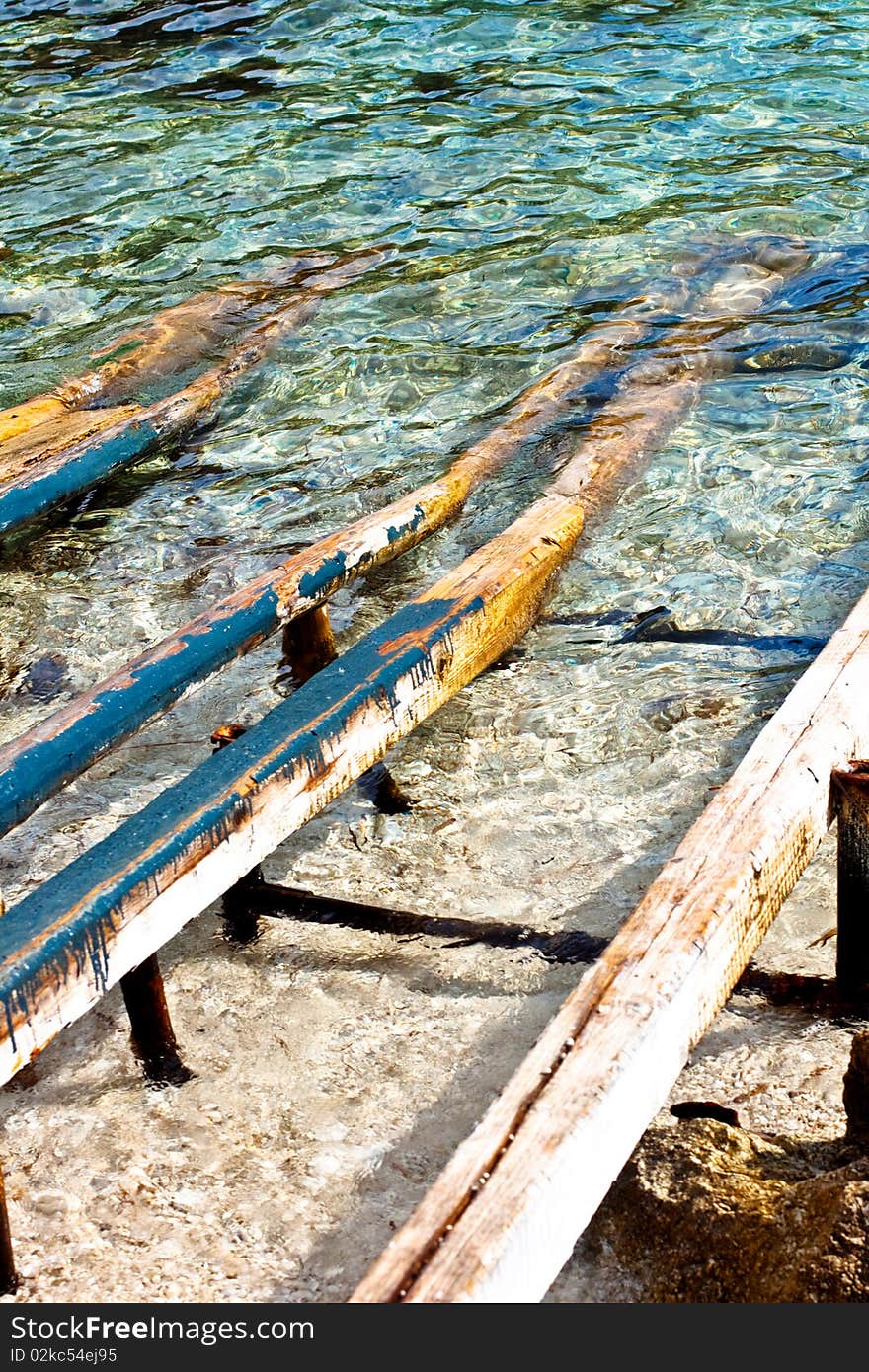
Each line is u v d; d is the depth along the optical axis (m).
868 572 4.95
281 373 6.58
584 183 8.40
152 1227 2.71
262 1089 3.04
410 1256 2.02
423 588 5.02
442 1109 2.96
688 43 10.34
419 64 10.33
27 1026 2.47
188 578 5.18
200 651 3.62
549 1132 2.20
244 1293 2.56
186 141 9.34
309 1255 2.63
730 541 5.18
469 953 3.39
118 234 8.16
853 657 3.47
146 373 6.44
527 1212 2.08
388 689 3.48
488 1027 3.18
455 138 9.10
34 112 9.99
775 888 2.89
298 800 3.15
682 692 4.40
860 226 7.72
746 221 7.83
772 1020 3.10
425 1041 3.15
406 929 3.47
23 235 8.22
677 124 9.08
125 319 7.18
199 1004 3.30
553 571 4.48
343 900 3.58
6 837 3.93
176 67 10.62
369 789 4.03
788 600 4.84
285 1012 3.26
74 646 4.81
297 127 9.43
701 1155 2.59
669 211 7.99
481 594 3.98
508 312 7.05
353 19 11.27
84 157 9.21
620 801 3.95
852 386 6.18
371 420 6.21
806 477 5.54
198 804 2.92
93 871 2.71
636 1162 2.60
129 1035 3.22
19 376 6.61
